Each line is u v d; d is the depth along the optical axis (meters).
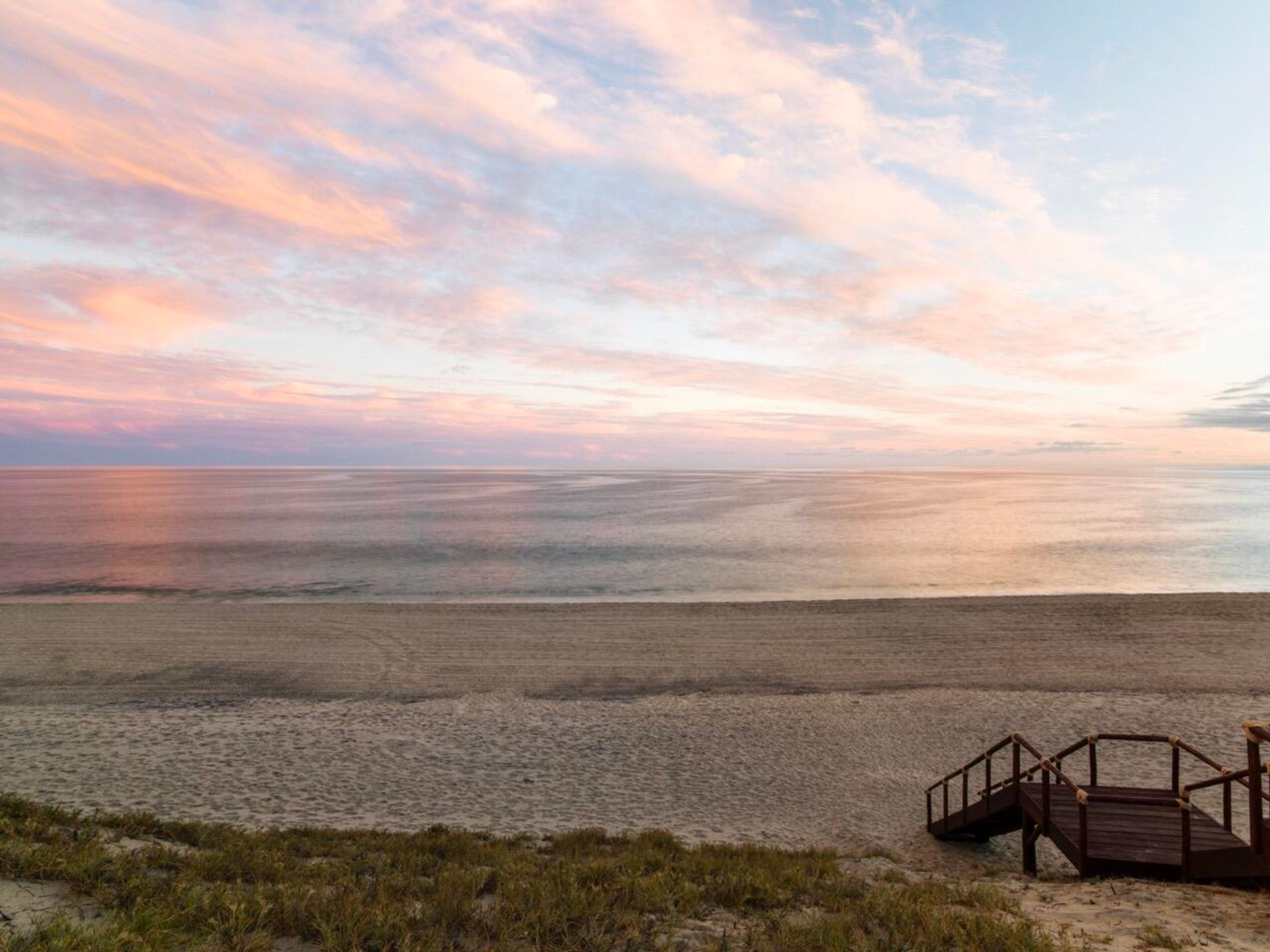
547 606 28.45
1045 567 40.00
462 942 5.27
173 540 51.09
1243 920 6.18
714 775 14.12
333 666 21.02
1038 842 11.49
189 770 13.93
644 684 19.64
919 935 5.49
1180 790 8.30
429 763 14.49
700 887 6.90
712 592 33.06
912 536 55.34
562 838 10.30
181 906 5.35
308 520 68.69
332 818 11.84
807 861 9.23
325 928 5.07
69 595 31.89
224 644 23.19
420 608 28.22
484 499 105.38
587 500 103.69
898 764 14.73
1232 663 21.38
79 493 126.06
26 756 14.51
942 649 22.84
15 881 5.42
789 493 126.12
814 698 18.53
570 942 5.20
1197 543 51.09
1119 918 6.28
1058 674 20.44
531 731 16.30
